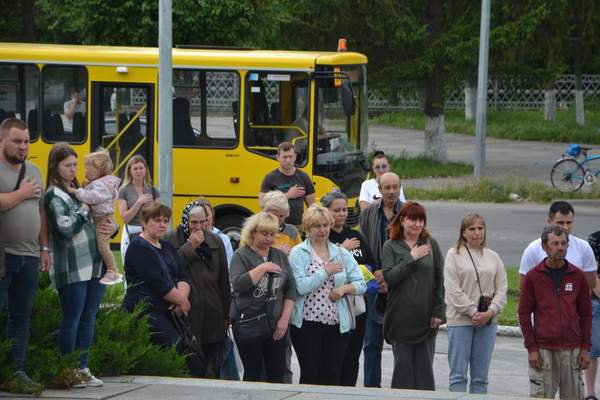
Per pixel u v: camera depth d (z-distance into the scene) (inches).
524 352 971.3
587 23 3425.2
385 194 825.5
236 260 705.0
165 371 703.7
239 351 709.9
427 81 2554.1
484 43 2218.3
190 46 1400.1
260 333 697.0
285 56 1352.1
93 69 1382.9
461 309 731.4
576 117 3843.5
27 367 655.8
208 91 1363.2
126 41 1952.5
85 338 667.4
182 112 1368.1
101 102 1387.8
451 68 2469.2
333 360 731.4
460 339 735.7
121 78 1381.6
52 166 646.5
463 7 2454.5
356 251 780.0
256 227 703.7
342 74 1336.1
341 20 2413.9
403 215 736.3
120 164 1387.8
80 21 1974.7
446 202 1998.0
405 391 652.7
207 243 728.3
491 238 1562.5
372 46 2442.2
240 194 1366.9
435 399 631.2
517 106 4557.1
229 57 1357.0
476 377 742.5
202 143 1368.1
